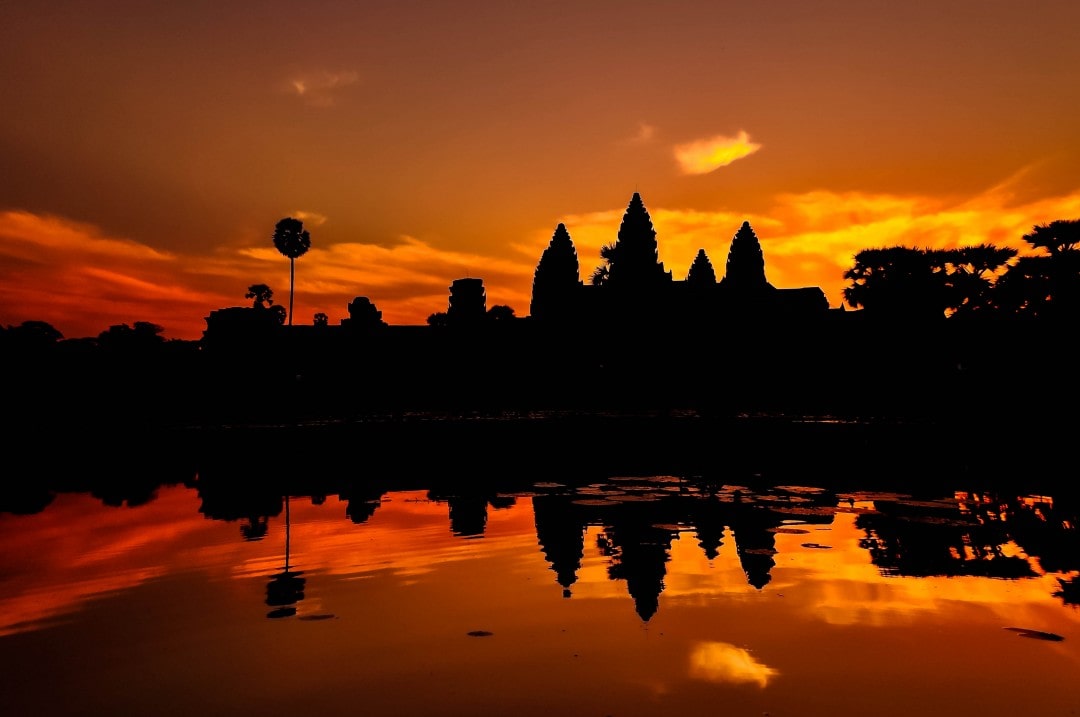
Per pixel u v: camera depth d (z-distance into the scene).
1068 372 26.06
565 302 56.53
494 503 10.98
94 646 4.59
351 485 13.24
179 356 46.81
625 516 9.76
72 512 10.07
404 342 54.03
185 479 14.23
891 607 5.46
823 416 36.97
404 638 4.74
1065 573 6.57
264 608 5.43
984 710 3.67
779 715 3.61
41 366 39.97
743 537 8.28
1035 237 29.34
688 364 53.25
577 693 3.87
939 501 11.28
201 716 3.60
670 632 4.88
